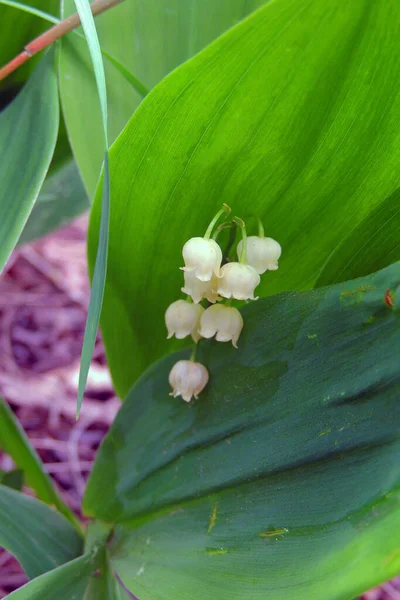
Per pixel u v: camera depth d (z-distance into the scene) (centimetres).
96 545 26
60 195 32
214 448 25
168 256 25
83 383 22
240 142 23
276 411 24
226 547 23
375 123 23
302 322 24
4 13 27
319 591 21
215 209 24
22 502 26
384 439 22
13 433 29
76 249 61
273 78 22
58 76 26
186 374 25
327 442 23
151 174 24
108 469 26
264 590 22
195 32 28
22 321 53
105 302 27
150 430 26
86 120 28
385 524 21
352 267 24
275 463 24
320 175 24
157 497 25
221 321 24
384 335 23
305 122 23
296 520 23
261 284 26
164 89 22
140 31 28
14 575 36
